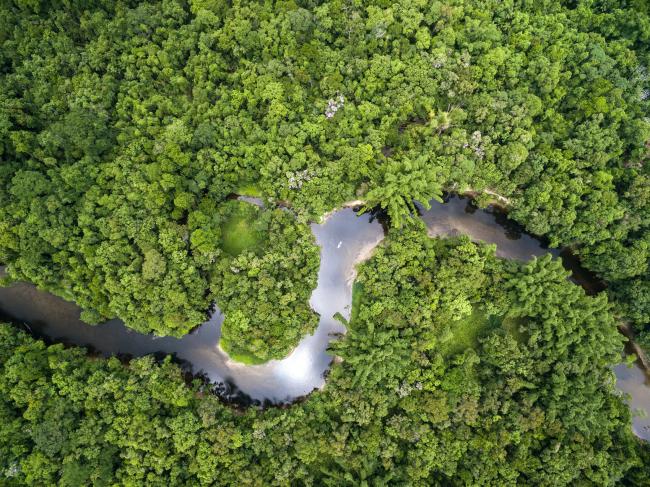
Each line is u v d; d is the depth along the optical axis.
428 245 46.38
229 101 47.16
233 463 43.69
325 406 46.50
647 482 43.81
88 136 43.69
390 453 44.00
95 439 42.31
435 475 45.25
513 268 45.84
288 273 47.59
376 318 46.88
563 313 44.56
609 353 45.62
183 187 45.88
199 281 45.69
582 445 43.34
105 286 43.59
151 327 44.88
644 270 45.44
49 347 45.38
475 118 46.72
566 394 44.09
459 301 45.38
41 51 47.09
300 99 46.62
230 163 46.22
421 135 47.38
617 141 45.78
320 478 45.97
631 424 47.53
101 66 47.00
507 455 44.28
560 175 45.72
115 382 44.03
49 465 40.47
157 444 43.28
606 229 45.66
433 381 44.97
